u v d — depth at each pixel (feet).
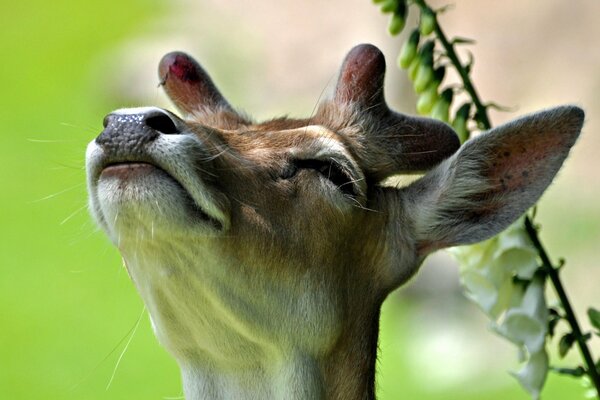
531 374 35.99
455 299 70.49
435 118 35.76
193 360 32.48
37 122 96.73
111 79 99.91
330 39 98.89
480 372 66.74
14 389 67.41
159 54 102.47
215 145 30.42
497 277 35.78
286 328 31.86
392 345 68.95
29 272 78.38
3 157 91.71
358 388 33.58
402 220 34.35
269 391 32.45
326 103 35.12
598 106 85.05
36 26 113.09
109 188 28.40
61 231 82.23
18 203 85.71
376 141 34.45
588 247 74.84
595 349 65.46
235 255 30.55
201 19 107.34
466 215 34.22
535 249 36.09
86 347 70.38
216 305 30.81
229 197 30.35
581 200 79.10
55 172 88.99
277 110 94.58
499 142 33.35
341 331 32.94
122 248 29.71
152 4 112.37
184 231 29.09
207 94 36.06
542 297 35.73
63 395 66.74
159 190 28.45
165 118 29.07
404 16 36.86
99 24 110.93
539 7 90.53
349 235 32.86
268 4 104.22
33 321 73.41
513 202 33.96
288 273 31.63
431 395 65.67
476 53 89.86
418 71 36.47
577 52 88.33
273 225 31.17
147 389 65.98
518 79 88.33
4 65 106.63
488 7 91.61
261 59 100.48
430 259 71.00
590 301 71.05
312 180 32.01
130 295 75.25
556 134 32.96
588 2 89.45
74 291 76.13
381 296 34.24
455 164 33.68
